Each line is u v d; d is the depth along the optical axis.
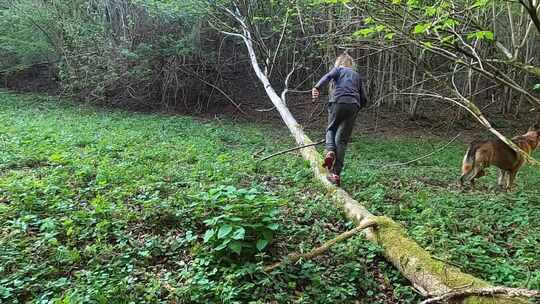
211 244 4.32
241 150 10.53
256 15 15.50
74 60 18.22
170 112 18.98
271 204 4.53
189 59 19.02
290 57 19.73
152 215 5.13
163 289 3.81
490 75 5.45
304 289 4.01
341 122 6.97
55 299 3.56
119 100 19.30
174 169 7.49
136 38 18.41
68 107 17.78
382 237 4.65
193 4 15.44
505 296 3.38
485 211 6.13
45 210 5.29
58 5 18.22
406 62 17.70
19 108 16.52
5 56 20.41
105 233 4.69
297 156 9.85
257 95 20.84
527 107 20.11
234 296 3.70
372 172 8.59
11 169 7.48
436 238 4.95
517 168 8.04
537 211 6.32
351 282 4.13
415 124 17.92
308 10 13.39
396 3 5.56
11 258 4.11
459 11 5.63
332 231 5.28
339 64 7.20
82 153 8.56
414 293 4.02
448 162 11.53
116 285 3.79
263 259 4.33
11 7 18.64
